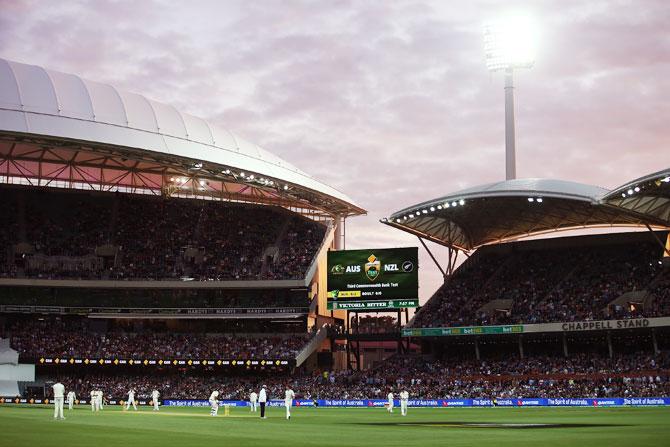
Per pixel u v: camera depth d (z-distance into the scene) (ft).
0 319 326.44
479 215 302.45
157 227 354.33
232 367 321.93
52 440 77.25
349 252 314.14
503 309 305.94
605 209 281.54
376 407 261.65
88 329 332.60
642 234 307.99
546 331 275.59
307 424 134.10
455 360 302.66
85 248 338.34
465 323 298.97
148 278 330.75
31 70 286.05
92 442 75.87
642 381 248.73
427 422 146.82
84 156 320.09
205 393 295.89
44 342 311.06
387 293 307.17
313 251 349.41
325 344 344.49
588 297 290.15
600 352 286.66
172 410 218.59
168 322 340.59
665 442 81.30
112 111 287.28
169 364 309.22
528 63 331.57
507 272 321.93
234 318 332.39
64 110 276.00
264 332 338.34
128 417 149.07
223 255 346.33
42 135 265.75
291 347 317.01
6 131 260.62
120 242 344.08
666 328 260.62
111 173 349.20
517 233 326.65
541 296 301.43
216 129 322.34
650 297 278.46
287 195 344.28
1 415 145.79
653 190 249.75
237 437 89.04
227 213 368.48
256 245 353.10
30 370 299.99
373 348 398.83
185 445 73.82
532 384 264.52
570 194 263.70
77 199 357.20
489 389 264.31
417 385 281.54
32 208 347.77
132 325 338.13
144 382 308.81
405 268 306.76
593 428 117.29
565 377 264.31
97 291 329.93
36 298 323.57
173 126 301.63
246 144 329.52
